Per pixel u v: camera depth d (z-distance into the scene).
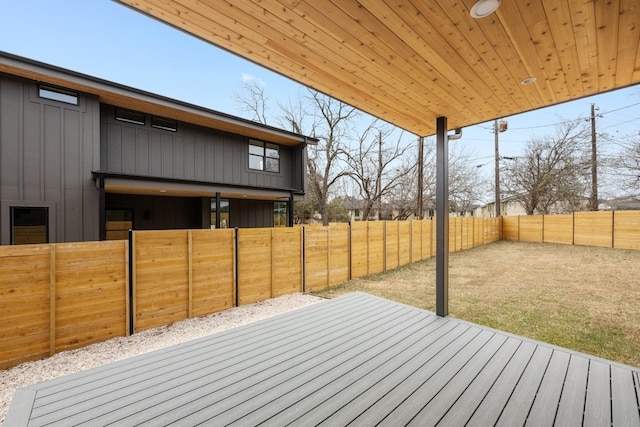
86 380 2.16
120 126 7.45
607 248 11.34
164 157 8.23
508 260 9.66
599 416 1.75
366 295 4.50
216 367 2.36
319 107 17.89
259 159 10.72
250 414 1.77
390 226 8.50
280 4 1.71
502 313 4.53
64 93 6.29
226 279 4.89
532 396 1.95
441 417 1.75
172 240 4.29
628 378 2.16
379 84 2.72
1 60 5.26
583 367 2.32
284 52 2.24
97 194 6.64
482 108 3.27
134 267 3.93
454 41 2.04
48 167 6.06
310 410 1.81
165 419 1.73
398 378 2.18
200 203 9.38
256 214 10.98
